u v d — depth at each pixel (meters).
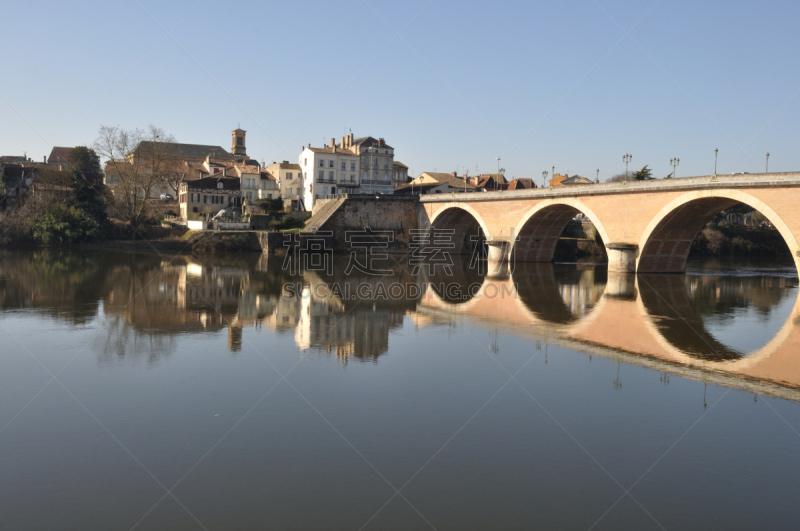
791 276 63.62
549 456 15.30
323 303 39.78
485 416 18.02
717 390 20.83
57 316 32.78
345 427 17.03
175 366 23.00
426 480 13.94
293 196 114.25
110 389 20.17
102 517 12.34
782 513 12.75
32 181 100.19
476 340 28.42
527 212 72.12
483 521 12.26
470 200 83.00
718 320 34.56
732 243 103.56
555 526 12.12
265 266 67.38
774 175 43.47
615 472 14.48
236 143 149.38
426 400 19.39
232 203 106.81
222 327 30.55
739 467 14.84
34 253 76.25
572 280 58.00
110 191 99.44
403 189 126.56
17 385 20.56
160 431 16.62
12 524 12.02
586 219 113.88
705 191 49.19
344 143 124.56
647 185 54.62
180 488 13.50
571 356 25.39
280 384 20.91
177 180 109.06
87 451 15.36
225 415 17.86
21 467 14.47
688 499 13.26
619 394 20.28
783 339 29.27
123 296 40.50
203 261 71.19
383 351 25.95
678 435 16.77
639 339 28.97
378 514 12.48
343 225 91.31
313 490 13.43
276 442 15.95
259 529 11.91
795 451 15.80
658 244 58.38
